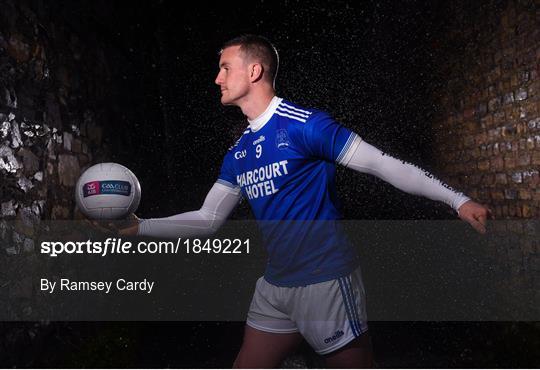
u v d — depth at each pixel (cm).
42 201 759
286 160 421
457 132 1079
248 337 459
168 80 1410
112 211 461
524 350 737
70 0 891
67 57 874
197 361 795
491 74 918
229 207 492
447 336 867
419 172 404
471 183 1020
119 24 1115
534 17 766
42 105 777
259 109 440
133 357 808
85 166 920
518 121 836
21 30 731
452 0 1057
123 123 1107
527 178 812
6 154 671
